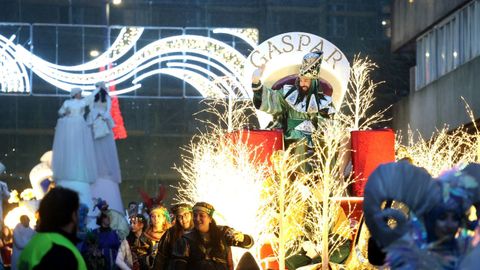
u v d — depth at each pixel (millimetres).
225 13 49719
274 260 17750
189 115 48469
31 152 48406
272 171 18453
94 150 22766
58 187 8188
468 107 36906
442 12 40469
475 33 37781
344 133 19750
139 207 23734
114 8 49312
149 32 48094
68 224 8109
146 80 48250
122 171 48875
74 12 49188
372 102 49656
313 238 18281
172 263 13570
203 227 13469
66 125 22312
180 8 49500
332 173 18625
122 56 47844
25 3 48875
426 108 42656
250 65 19859
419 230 8391
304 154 19281
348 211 18406
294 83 19734
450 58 40719
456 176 8438
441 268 8156
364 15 50094
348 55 50156
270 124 19531
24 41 48188
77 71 47906
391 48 48312
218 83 45000
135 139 48719
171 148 48781
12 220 26172
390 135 19406
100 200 18078
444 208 8266
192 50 45531
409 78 49219
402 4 46375
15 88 46812
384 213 8445
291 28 50000
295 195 17984
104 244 17875
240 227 17750
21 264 7953
